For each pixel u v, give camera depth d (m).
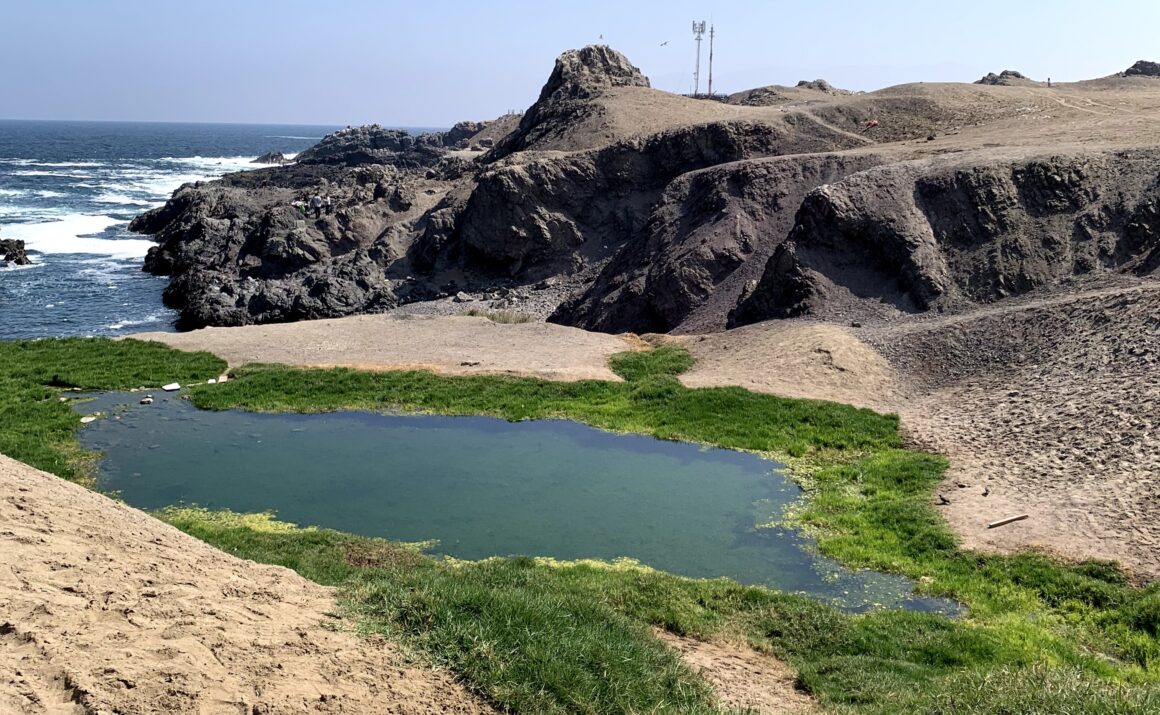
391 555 16.23
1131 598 14.77
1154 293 25.75
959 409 25.47
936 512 19.42
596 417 27.25
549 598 11.14
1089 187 35.50
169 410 27.59
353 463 23.08
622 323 44.69
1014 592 15.59
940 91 66.00
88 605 7.68
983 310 32.16
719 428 25.88
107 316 52.84
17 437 23.98
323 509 19.66
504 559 16.80
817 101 81.88
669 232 48.25
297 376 30.67
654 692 9.40
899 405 27.25
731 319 39.22
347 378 30.58
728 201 46.19
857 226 37.22
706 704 9.42
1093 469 19.31
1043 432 21.94
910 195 37.91
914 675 12.01
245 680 7.08
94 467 22.34
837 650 13.12
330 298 54.06
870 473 22.16
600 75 93.06
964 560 17.02
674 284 42.97
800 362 30.33
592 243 60.44
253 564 10.66
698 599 14.57
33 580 7.88
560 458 23.81
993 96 64.12
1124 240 32.94
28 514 9.86
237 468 22.48
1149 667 12.95
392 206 68.75
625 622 11.37
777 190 45.69
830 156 46.97
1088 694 9.21
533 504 20.33
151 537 10.68
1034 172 36.38
